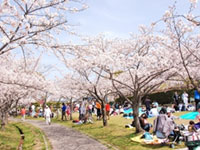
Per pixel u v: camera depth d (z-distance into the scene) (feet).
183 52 45.47
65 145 45.62
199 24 24.91
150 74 49.90
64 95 90.38
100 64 48.57
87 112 78.48
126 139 45.14
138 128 49.11
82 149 41.11
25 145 49.11
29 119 117.19
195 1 29.55
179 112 73.92
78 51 31.32
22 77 55.93
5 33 26.07
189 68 49.44
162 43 43.27
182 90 91.97
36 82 60.85
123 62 48.93
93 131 59.31
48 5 28.40
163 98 104.37
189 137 30.99
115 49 55.47
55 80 87.61
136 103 50.03
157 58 47.78
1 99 62.80
